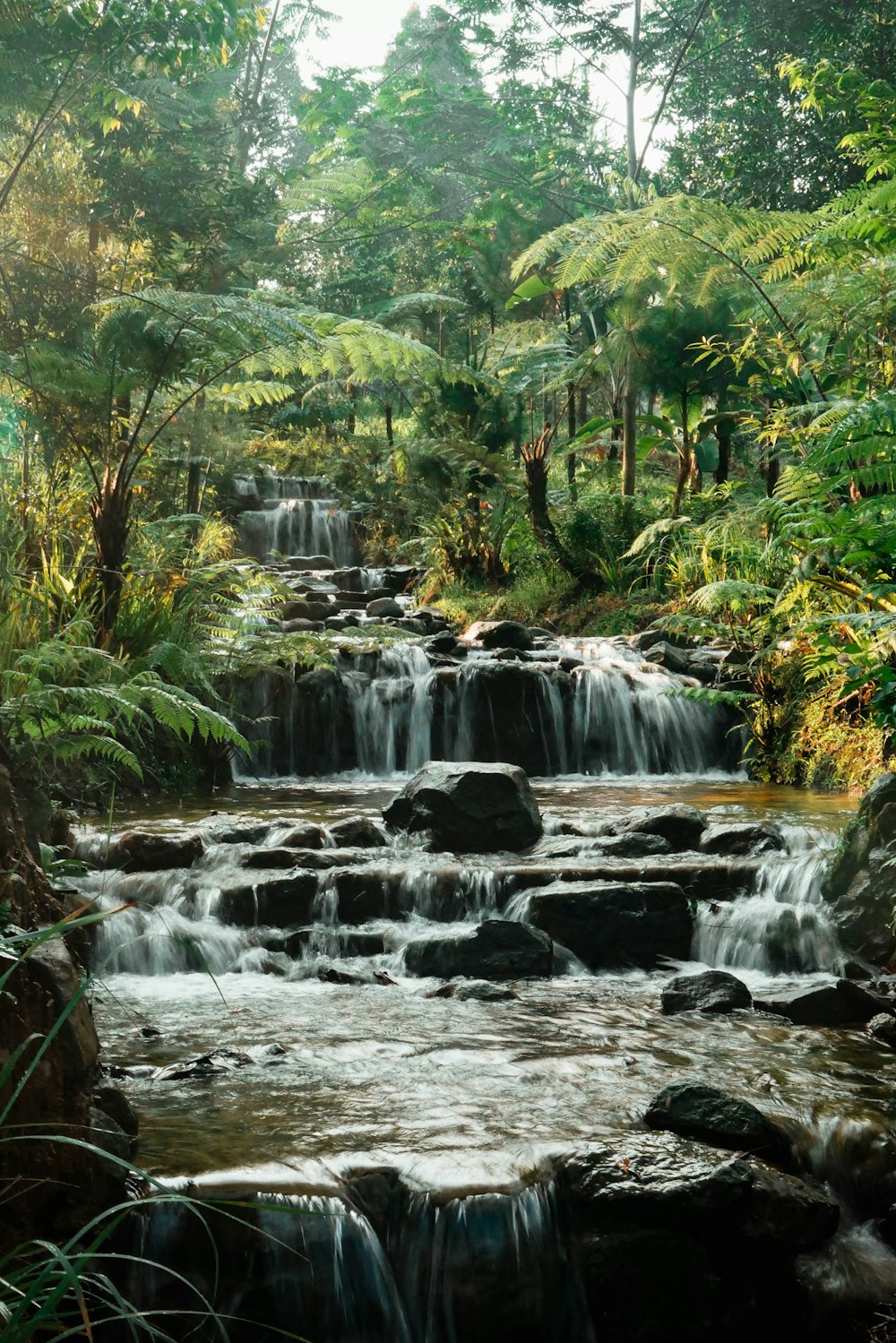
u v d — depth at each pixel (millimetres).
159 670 9438
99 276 12922
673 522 14203
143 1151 3668
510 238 22562
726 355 12461
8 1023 3102
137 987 5582
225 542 15312
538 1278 3523
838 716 10109
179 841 6766
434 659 11828
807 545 8500
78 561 9500
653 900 6195
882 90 11422
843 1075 4504
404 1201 3535
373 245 33438
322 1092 4238
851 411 6844
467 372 15195
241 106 28641
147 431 12820
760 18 22844
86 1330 1955
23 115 11695
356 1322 3426
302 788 10031
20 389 10688
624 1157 3676
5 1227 3029
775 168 22031
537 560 15500
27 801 5621
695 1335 3467
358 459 21625
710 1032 5023
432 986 5691
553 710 11281
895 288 9609
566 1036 4941
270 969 5891
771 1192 3627
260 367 12102
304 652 10328
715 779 10820
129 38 11555
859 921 5980
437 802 7297
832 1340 3584
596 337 17906
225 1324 3316
